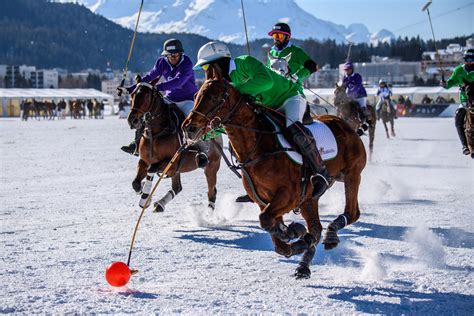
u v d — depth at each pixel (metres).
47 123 52.72
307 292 6.86
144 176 11.16
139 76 11.49
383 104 32.31
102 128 43.19
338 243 8.45
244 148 7.34
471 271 7.76
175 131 10.98
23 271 7.57
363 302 6.52
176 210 12.11
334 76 152.00
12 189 14.71
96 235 9.75
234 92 7.19
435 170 18.70
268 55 10.31
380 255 8.59
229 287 7.03
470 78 16.30
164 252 8.69
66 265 7.89
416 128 41.38
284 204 7.26
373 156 22.92
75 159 21.84
